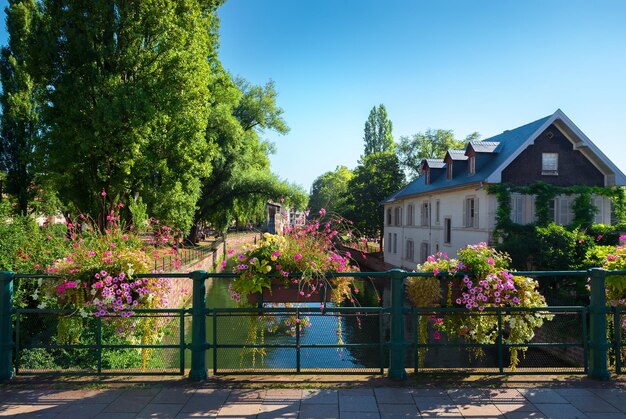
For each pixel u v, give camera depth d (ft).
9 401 13.52
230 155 114.42
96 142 58.70
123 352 24.31
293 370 16.14
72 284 14.78
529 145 76.43
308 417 12.35
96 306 15.29
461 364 32.86
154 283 15.46
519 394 14.03
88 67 59.67
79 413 12.64
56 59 59.06
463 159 92.32
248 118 128.77
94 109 58.54
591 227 68.39
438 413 12.62
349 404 13.25
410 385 14.80
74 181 64.80
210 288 79.71
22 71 73.77
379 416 12.42
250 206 125.08
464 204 84.28
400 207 120.26
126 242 20.90
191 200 77.92
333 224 18.16
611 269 16.42
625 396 13.85
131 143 59.62
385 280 65.05
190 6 66.59
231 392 14.21
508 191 73.87
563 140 77.36
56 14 60.13
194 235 126.62
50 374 15.78
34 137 62.69
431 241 99.19
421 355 16.25
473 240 80.43
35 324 21.53
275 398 13.71
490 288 15.17
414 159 157.69
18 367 15.78
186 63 64.64
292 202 122.11
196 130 69.05
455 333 16.01
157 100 61.87
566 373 15.85
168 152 68.33
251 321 15.90
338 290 15.66
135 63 61.98
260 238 16.22
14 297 20.16
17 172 73.51
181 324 15.52
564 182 76.95
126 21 60.59
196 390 14.39
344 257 16.14
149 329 16.15
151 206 70.64
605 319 15.43
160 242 31.81
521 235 63.62
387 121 224.74
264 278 15.20
